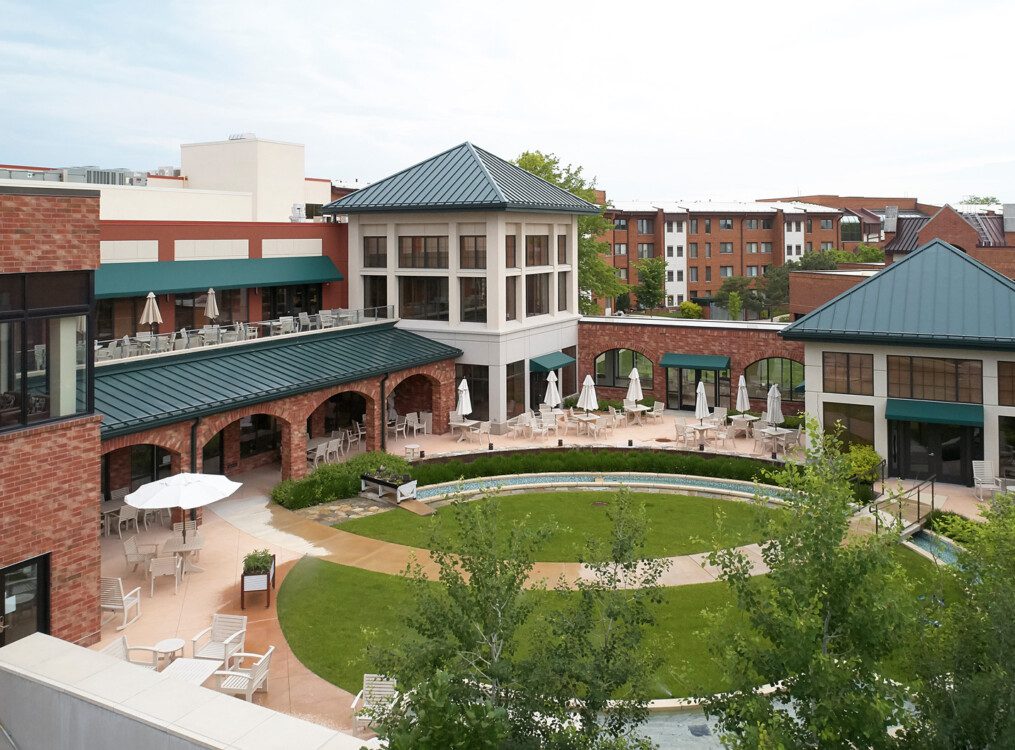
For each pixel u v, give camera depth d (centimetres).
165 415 2562
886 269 3472
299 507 2928
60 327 1806
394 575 2284
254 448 3456
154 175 5250
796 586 1080
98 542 1900
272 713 1310
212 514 2841
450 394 4044
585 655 1158
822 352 3381
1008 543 1136
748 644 1110
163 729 1270
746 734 983
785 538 1146
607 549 1306
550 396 3994
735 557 1215
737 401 3906
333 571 2333
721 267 10075
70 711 1377
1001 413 3080
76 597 1856
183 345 3062
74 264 1803
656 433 3962
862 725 988
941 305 3228
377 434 3566
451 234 4047
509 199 3906
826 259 9031
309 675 1755
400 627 1573
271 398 2934
